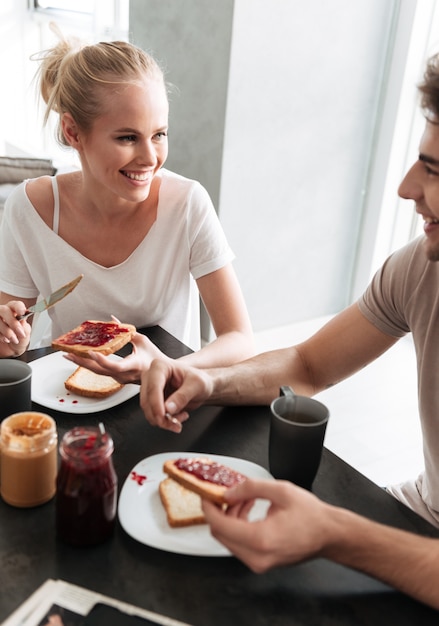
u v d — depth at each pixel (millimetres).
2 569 770
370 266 3133
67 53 1341
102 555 800
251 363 1184
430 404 1143
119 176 1308
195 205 1473
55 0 3795
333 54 2688
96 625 701
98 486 783
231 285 1501
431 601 760
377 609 760
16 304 1188
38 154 3439
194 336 1692
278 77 2590
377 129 2941
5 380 1019
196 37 2576
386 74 2848
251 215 2787
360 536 768
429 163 915
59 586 748
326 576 798
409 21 2705
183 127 2762
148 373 1014
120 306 1496
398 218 3092
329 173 2920
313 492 938
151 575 778
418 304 1155
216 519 751
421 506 1259
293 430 897
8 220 1466
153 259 1469
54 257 1463
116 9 3205
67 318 1511
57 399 1100
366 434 2379
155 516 859
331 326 1267
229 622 726
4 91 3998
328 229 3049
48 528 838
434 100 881
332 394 2621
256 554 737
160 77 1323
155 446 1009
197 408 1097
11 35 3883
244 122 2592
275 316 3088
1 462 855
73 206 1434
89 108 1260
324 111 2777
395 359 2916
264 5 2436
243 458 998
